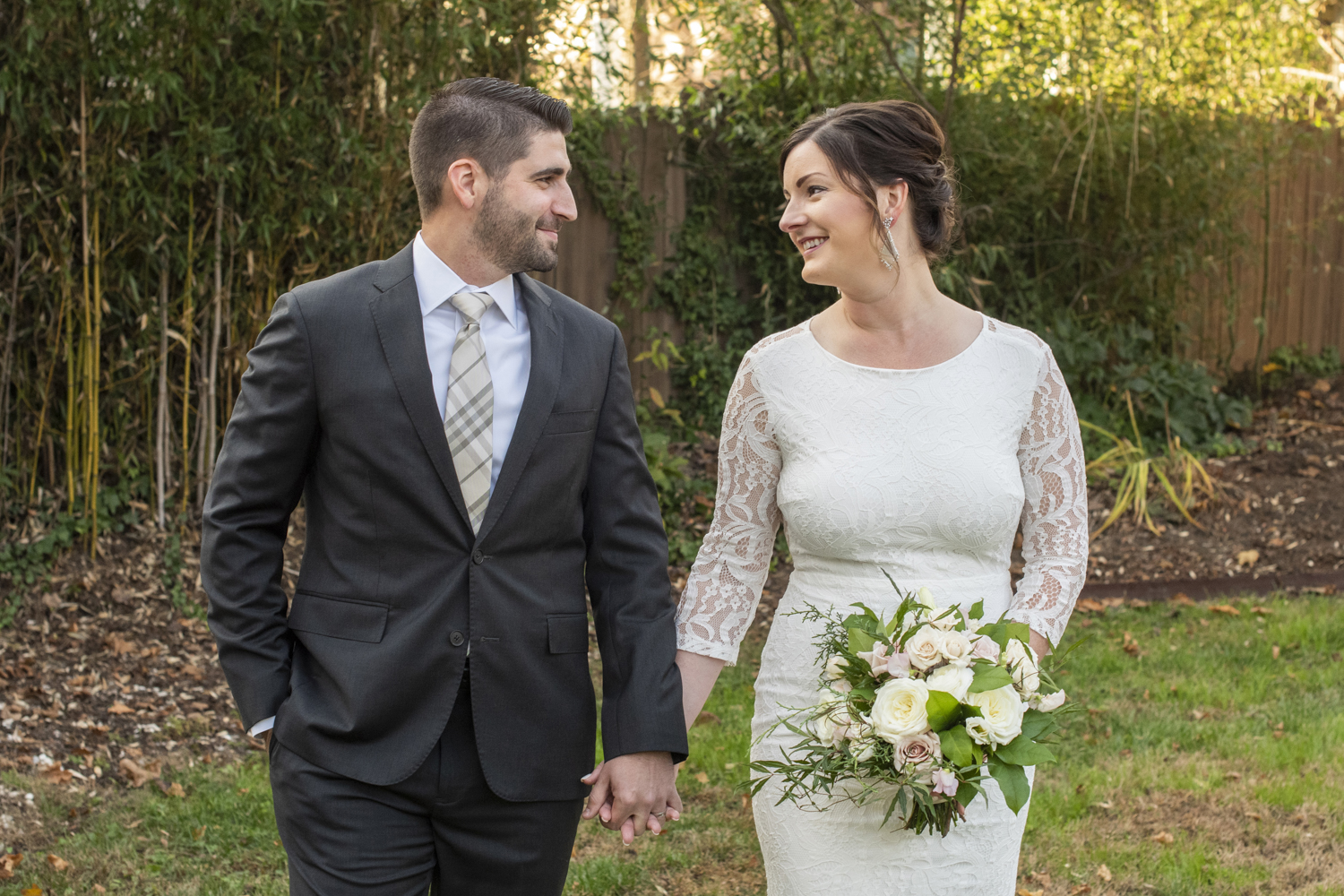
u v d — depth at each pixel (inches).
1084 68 296.0
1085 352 316.8
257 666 76.2
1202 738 170.6
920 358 84.5
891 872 79.9
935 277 282.8
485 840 78.0
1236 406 323.9
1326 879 131.0
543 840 79.0
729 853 139.1
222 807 145.1
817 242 82.3
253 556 76.9
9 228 204.1
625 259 292.0
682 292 297.9
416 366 76.1
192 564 215.0
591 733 81.1
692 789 155.6
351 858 74.1
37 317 208.1
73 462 211.5
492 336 79.4
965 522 82.0
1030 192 309.7
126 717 171.9
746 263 304.5
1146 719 177.2
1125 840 140.5
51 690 176.4
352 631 75.5
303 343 75.7
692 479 271.1
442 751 76.0
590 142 280.4
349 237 227.0
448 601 75.5
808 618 84.4
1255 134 331.3
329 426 75.8
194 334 222.1
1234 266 352.8
